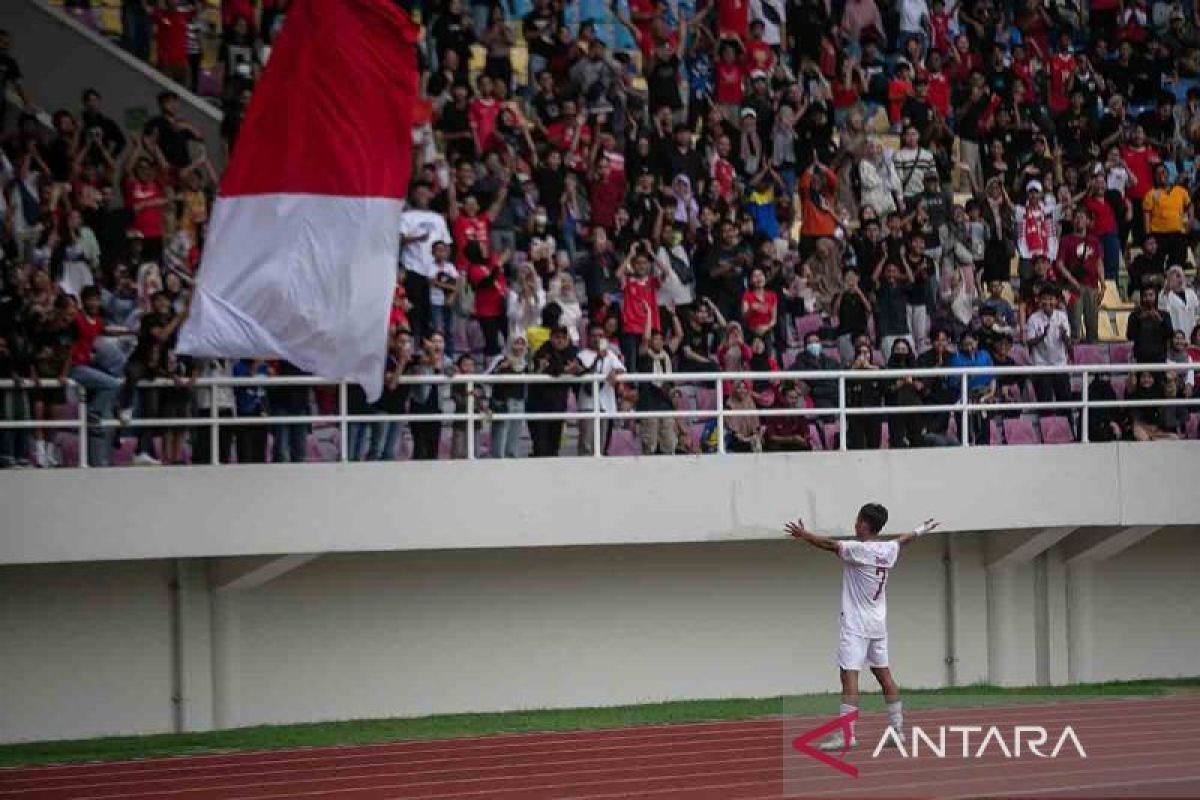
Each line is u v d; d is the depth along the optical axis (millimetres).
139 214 42156
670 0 52969
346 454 39125
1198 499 45125
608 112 48250
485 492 39875
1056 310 47812
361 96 37688
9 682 38719
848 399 45344
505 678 42188
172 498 37938
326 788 34281
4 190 41281
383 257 37562
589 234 46125
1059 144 53375
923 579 45625
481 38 50750
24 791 34031
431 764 36312
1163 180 52812
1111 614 47188
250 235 37469
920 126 51250
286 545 38594
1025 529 45062
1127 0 57156
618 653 43031
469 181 45219
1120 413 46906
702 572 43750
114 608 39500
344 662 41062
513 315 44094
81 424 37375
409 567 41594
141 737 39219
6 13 45562
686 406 46281
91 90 43594
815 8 52406
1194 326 50062
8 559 36875
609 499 40719
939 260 48938
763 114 50062
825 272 47531
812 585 44656
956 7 54750
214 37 48750
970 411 44531
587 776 35094
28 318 38062
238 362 40156
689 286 45719
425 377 39531
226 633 40094
